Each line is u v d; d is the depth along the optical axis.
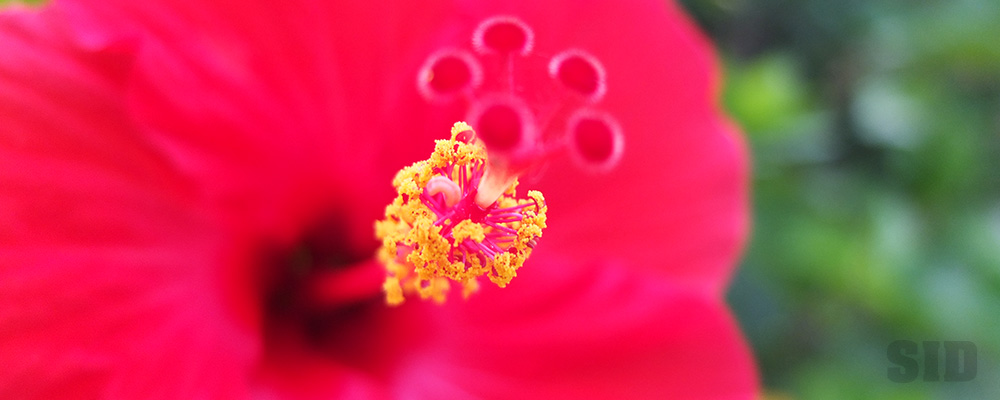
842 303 0.19
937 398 0.19
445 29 0.13
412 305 0.14
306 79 0.13
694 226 0.14
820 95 0.22
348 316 0.15
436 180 0.13
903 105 0.20
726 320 0.14
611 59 0.14
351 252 0.14
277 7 0.13
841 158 0.21
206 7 0.13
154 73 0.13
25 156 0.12
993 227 0.19
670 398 0.14
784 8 0.22
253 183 0.13
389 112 0.14
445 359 0.14
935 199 0.19
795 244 0.18
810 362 0.19
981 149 0.21
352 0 0.13
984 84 0.22
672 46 0.14
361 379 0.14
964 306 0.18
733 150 0.14
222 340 0.13
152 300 0.13
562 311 0.14
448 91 0.13
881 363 0.19
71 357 0.12
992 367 0.20
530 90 0.13
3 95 0.12
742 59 0.22
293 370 0.14
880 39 0.21
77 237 0.12
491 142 0.12
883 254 0.18
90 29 0.12
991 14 0.20
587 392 0.14
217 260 0.13
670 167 0.14
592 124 0.13
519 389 0.14
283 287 0.14
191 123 0.13
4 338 0.12
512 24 0.13
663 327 0.14
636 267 0.14
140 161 0.13
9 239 0.12
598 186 0.14
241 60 0.13
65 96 0.12
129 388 0.12
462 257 0.13
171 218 0.13
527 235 0.13
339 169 0.14
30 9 0.12
